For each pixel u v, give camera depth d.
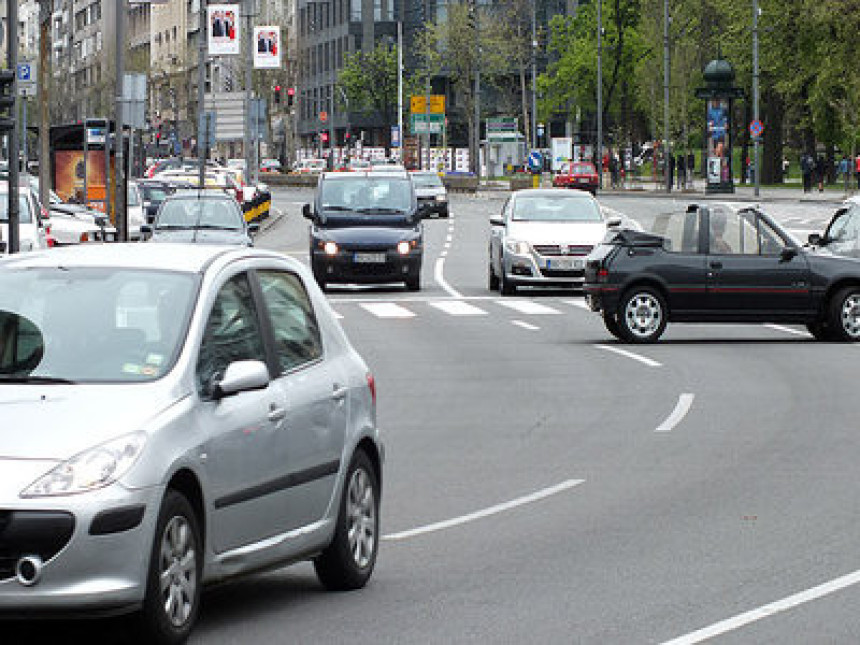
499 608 20.05
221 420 18.23
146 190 129.88
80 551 16.33
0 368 18.34
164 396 17.75
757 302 56.28
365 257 79.44
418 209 81.31
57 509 16.31
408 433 36.97
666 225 56.84
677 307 56.53
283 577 22.17
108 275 19.44
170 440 17.28
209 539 17.92
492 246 81.56
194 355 18.42
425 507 27.81
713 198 186.38
